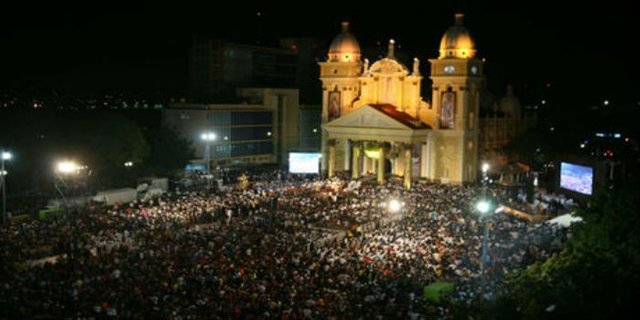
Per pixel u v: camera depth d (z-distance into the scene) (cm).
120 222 6619
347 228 6875
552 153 12581
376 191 9156
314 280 4566
